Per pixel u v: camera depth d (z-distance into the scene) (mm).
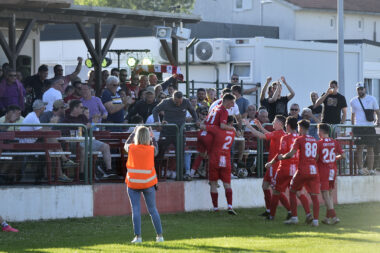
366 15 96562
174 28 36969
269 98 30359
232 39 47156
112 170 24719
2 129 22453
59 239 19844
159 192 25016
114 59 60562
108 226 22125
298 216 25766
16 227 21500
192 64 49250
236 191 26891
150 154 19234
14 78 27953
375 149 30453
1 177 22469
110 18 35156
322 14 90875
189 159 25891
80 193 23391
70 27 61781
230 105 24938
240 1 93500
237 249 17641
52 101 26359
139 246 18234
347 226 23328
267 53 46188
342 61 38469
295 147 23000
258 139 27641
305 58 48438
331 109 31250
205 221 23828
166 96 29047
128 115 27484
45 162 22906
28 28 32062
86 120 24188
